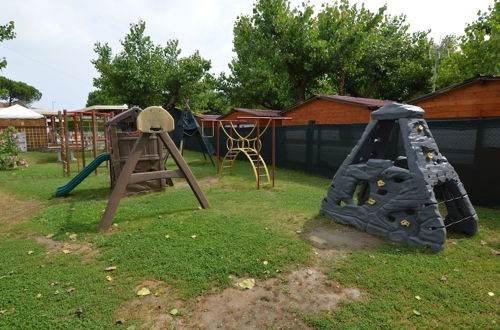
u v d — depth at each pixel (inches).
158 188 290.2
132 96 947.3
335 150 370.0
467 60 706.2
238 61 1187.3
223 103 1360.7
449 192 172.1
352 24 855.7
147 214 207.6
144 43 946.1
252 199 255.0
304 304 102.0
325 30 831.1
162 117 199.0
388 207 160.6
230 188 308.2
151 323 92.2
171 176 210.8
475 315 95.7
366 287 112.0
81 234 168.1
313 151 408.8
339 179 190.2
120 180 182.9
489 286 112.7
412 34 1109.7
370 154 191.3
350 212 182.1
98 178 368.2
